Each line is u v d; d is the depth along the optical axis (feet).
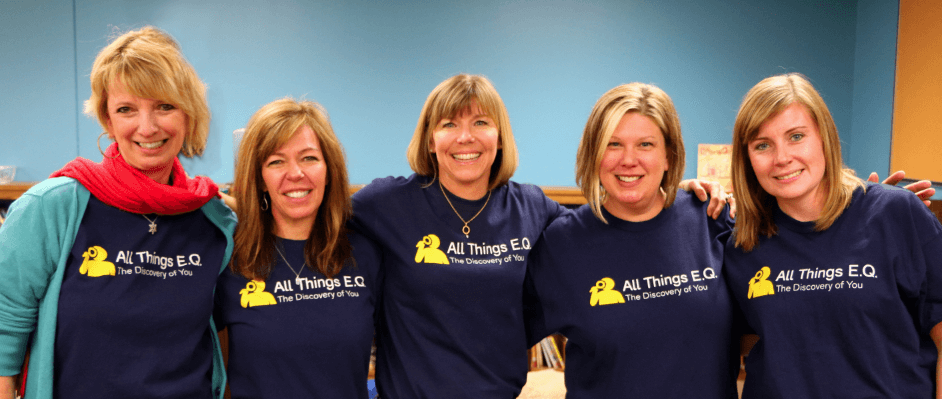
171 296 4.01
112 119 3.81
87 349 3.76
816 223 4.20
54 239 3.78
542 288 4.80
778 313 4.23
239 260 4.36
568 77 9.30
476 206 4.82
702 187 5.01
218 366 4.43
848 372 4.03
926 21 8.14
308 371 4.20
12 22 8.55
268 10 8.78
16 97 8.64
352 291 4.50
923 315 4.09
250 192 4.29
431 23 9.04
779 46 9.66
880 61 9.15
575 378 4.72
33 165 8.73
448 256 4.61
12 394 3.80
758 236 4.48
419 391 4.51
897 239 4.04
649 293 4.45
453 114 4.53
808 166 4.05
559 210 5.32
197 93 4.01
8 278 3.67
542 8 9.21
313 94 8.90
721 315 4.48
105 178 3.89
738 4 9.54
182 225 4.22
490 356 4.65
